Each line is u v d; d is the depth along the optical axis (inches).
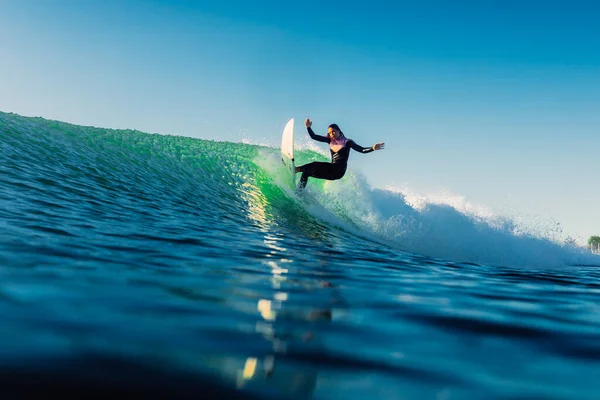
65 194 225.8
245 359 62.6
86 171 287.4
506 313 110.3
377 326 87.4
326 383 57.4
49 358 55.4
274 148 454.6
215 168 372.8
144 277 108.0
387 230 344.8
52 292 85.3
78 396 47.0
